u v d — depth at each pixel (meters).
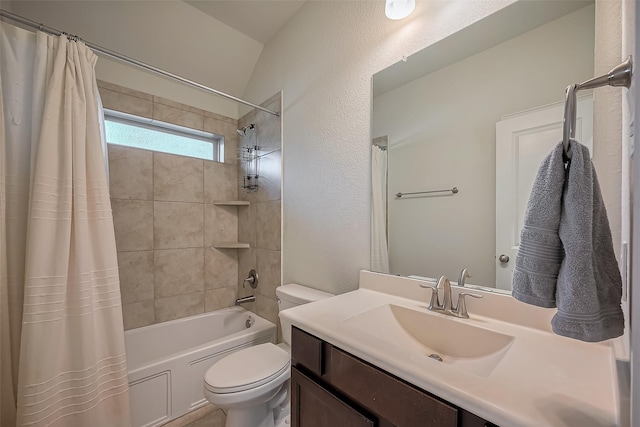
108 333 1.19
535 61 0.85
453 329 0.88
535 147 0.85
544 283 0.45
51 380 1.02
